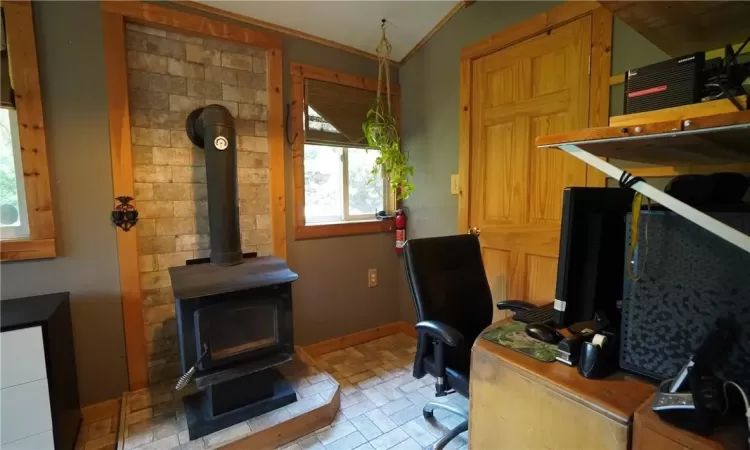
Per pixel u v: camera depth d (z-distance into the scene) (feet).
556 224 6.32
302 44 8.07
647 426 2.42
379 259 9.72
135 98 6.42
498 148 7.21
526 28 6.54
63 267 5.90
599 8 5.54
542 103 6.40
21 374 4.63
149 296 6.71
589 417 2.69
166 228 6.80
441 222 8.64
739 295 2.45
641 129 2.51
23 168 5.51
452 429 5.64
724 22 3.72
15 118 5.57
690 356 2.65
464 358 5.21
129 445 5.21
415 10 7.59
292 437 5.79
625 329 3.05
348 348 9.17
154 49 6.53
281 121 7.85
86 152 5.98
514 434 3.26
